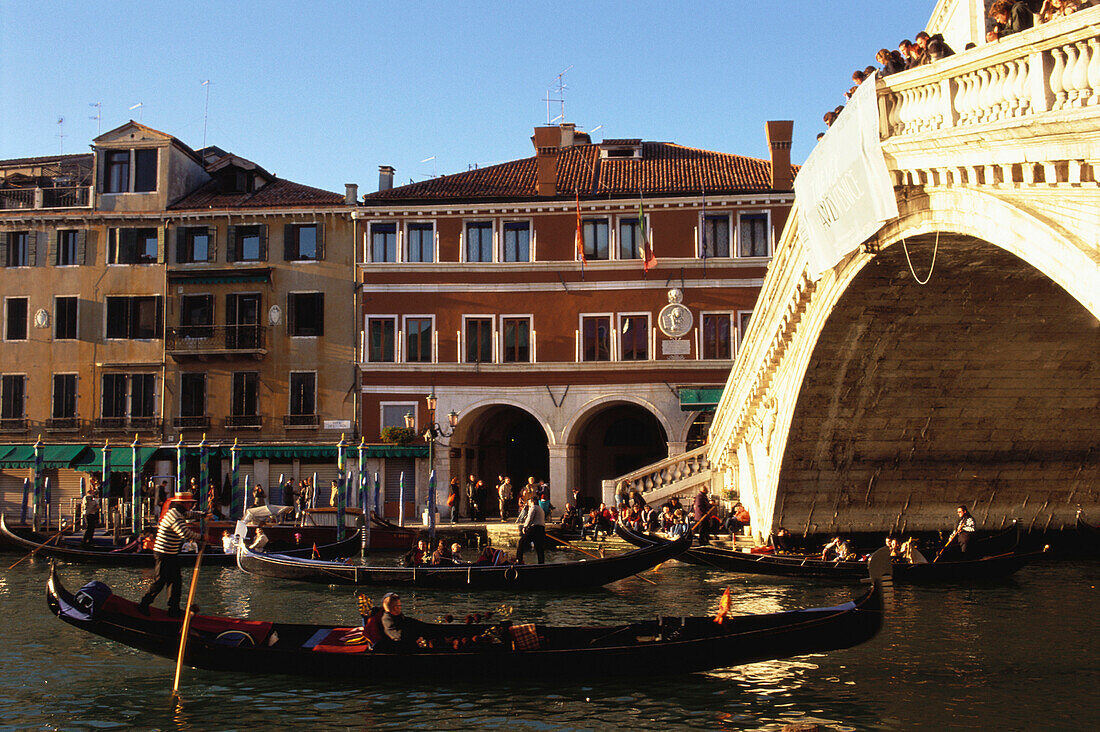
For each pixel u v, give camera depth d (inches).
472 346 1237.7
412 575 714.2
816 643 445.1
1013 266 616.4
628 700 426.9
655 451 1365.7
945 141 467.8
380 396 1236.5
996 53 421.4
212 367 1266.0
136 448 1028.5
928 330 722.8
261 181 1387.8
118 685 455.5
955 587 736.3
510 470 1411.2
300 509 1109.7
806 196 675.4
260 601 692.1
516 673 445.4
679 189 1226.6
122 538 983.6
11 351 1291.8
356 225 1258.0
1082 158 382.0
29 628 583.8
